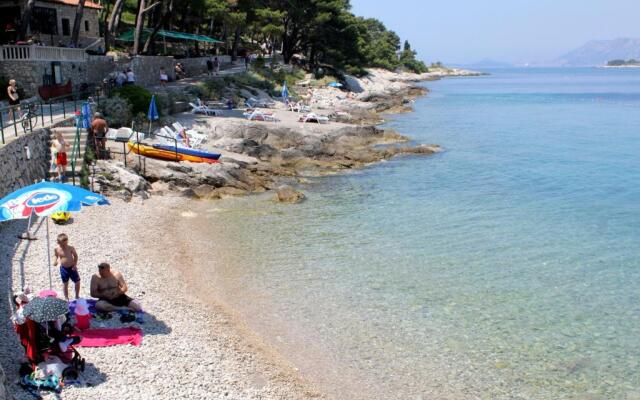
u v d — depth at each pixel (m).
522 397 12.88
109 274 14.67
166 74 53.75
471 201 30.61
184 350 13.39
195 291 17.73
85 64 41.34
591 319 16.78
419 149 45.12
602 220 27.23
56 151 25.11
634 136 54.97
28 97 34.78
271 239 23.50
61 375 10.94
